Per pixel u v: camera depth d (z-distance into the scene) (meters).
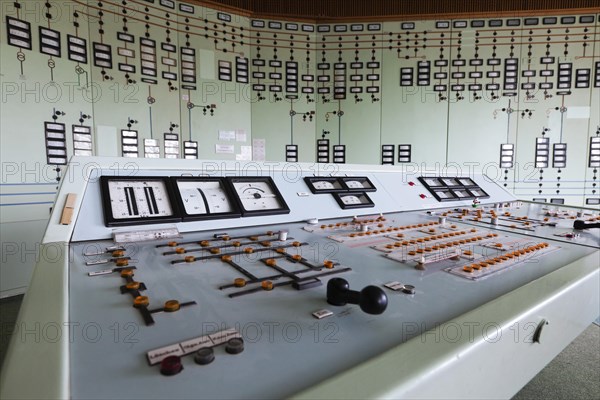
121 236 0.96
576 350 1.93
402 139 3.87
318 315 0.54
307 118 3.90
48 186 2.62
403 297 0.62
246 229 1.18
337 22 3.83
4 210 2.45
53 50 2.60
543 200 3.83
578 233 1.20
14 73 2.43
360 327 0.51
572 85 3.71
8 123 2.43
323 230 1.19
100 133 2.89
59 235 0.92
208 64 3.47
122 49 2.98
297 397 0.34
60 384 0.35
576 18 3.66
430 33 3.77
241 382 0.38
